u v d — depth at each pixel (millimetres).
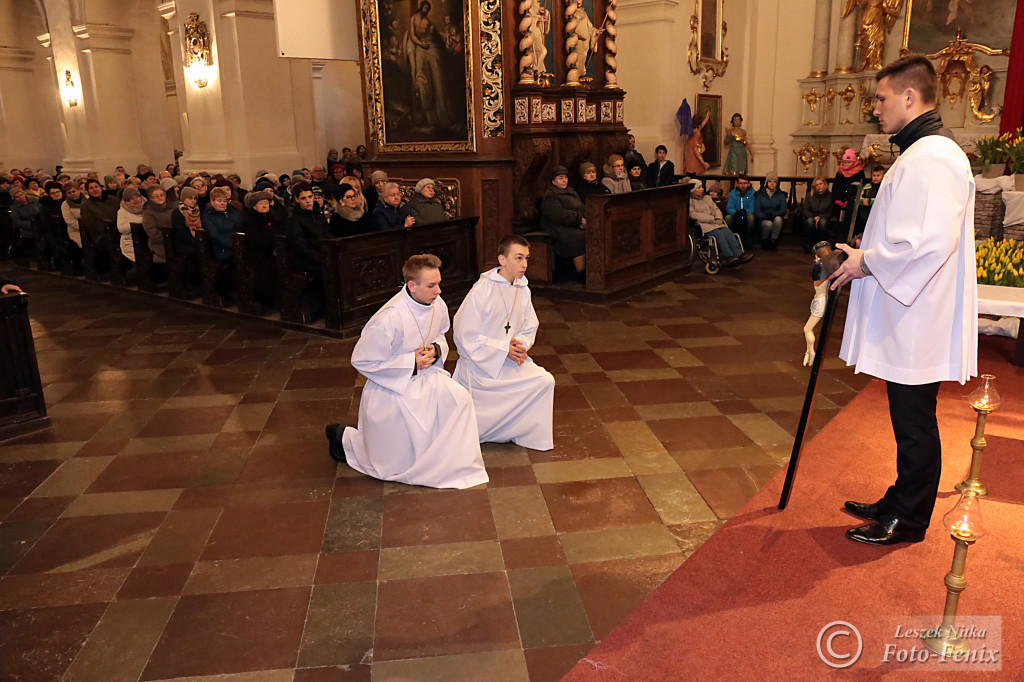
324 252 6453
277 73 12391
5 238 11398
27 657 2572
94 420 4816
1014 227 7035
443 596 2865
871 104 13812
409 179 8734
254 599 2879
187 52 12586
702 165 13227
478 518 3457
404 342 3695
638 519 3408
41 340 6801
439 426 3793
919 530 3088
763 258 10258
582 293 7766
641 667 2412
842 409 4660
